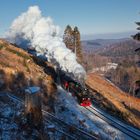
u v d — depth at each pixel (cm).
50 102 2227
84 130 1961
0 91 1964
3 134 1287
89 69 9762
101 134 2066
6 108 1595
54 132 1561
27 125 1351
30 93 1334
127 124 2725
